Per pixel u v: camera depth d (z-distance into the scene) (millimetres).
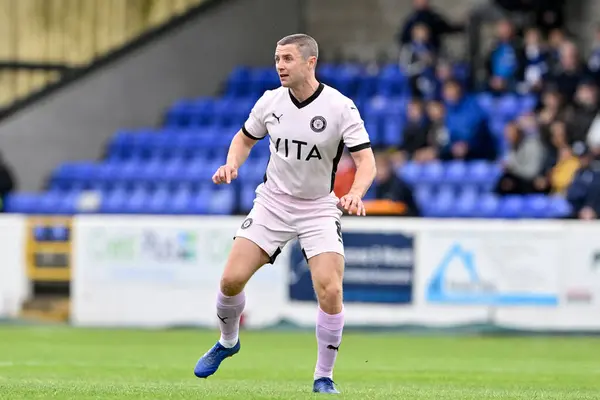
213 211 65812
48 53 77500
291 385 26953
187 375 31547
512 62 70375
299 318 52750
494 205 60156
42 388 23844
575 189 56531
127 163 71312
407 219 52344
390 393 24422
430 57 71062
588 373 34812
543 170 60281
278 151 23188
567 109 67500
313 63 22812
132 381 28172
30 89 77375
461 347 45844
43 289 56688
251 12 78375
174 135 72375
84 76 75812
